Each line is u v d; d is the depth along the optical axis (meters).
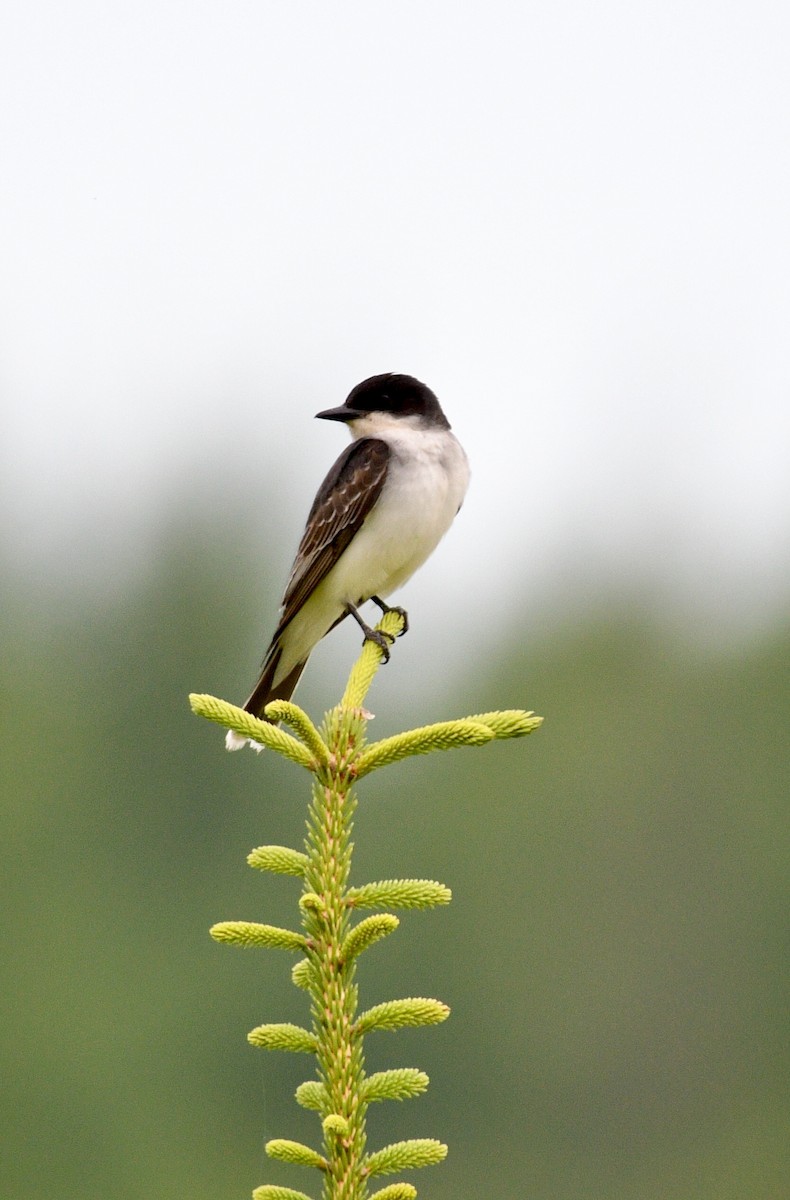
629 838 20.05
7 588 22.78
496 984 18.02
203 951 18.62
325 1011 3.41
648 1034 17.61
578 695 21.52
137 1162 16.73
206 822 20.28
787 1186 15.93
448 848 19.53
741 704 21.11
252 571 23.23
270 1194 3.28
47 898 19.73
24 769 21.33
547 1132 16.81
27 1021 18.09
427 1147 3.29
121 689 22.20
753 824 20.06
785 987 18.36
